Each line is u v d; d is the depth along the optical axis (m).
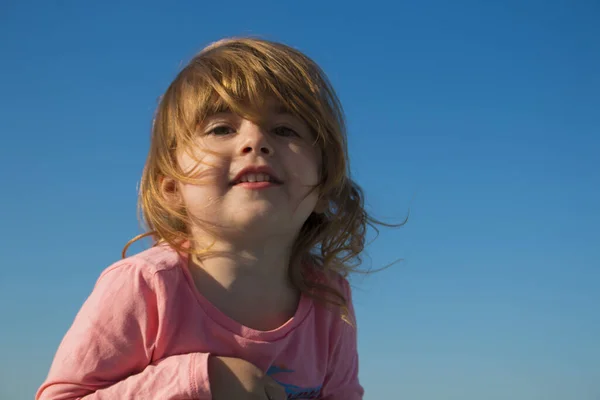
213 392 0.73
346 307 0.86
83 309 0.77
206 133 0.78
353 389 0.87
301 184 0.78
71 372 0.74
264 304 0.80
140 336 0.75
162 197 0.82
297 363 0.81
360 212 0.90
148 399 0.72
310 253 0.87
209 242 0.78
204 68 0.81
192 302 0.77
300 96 0.80
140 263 0.77
